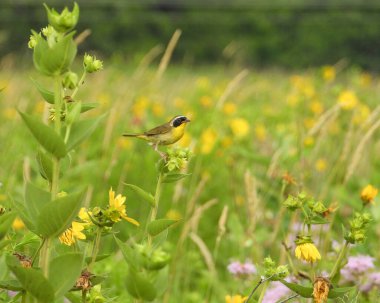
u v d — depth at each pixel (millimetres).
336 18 62875
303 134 10445
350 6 62656
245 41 65438
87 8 66062
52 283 3762
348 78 17375
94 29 65625
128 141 13484
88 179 11688
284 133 13211
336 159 11477
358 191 11766
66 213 3670
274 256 9070
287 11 65000
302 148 10219
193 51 68438
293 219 7902
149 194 4605
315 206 5688
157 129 7586
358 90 16281
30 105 15617
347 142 10250
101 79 16719
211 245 10578
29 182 3762
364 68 60625
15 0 54531
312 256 5574
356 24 61625
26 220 4066
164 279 3834
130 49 65312
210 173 12703
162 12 68250
